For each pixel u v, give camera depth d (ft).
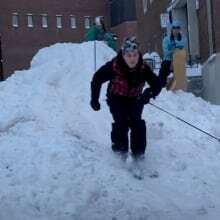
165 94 28.60
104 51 34.32
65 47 37.11
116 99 20.10
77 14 176.24
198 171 20.33
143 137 20.15
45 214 16.43
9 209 16.63
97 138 23.45
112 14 169.17
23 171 18.92
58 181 18.16
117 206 16.83
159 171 20.24
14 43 168.04
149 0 88.53
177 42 34.47
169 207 17.13
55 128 23.67
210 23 53.93
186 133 24.02
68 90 28.91
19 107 25.20
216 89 36.01
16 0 168.86
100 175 18.66
